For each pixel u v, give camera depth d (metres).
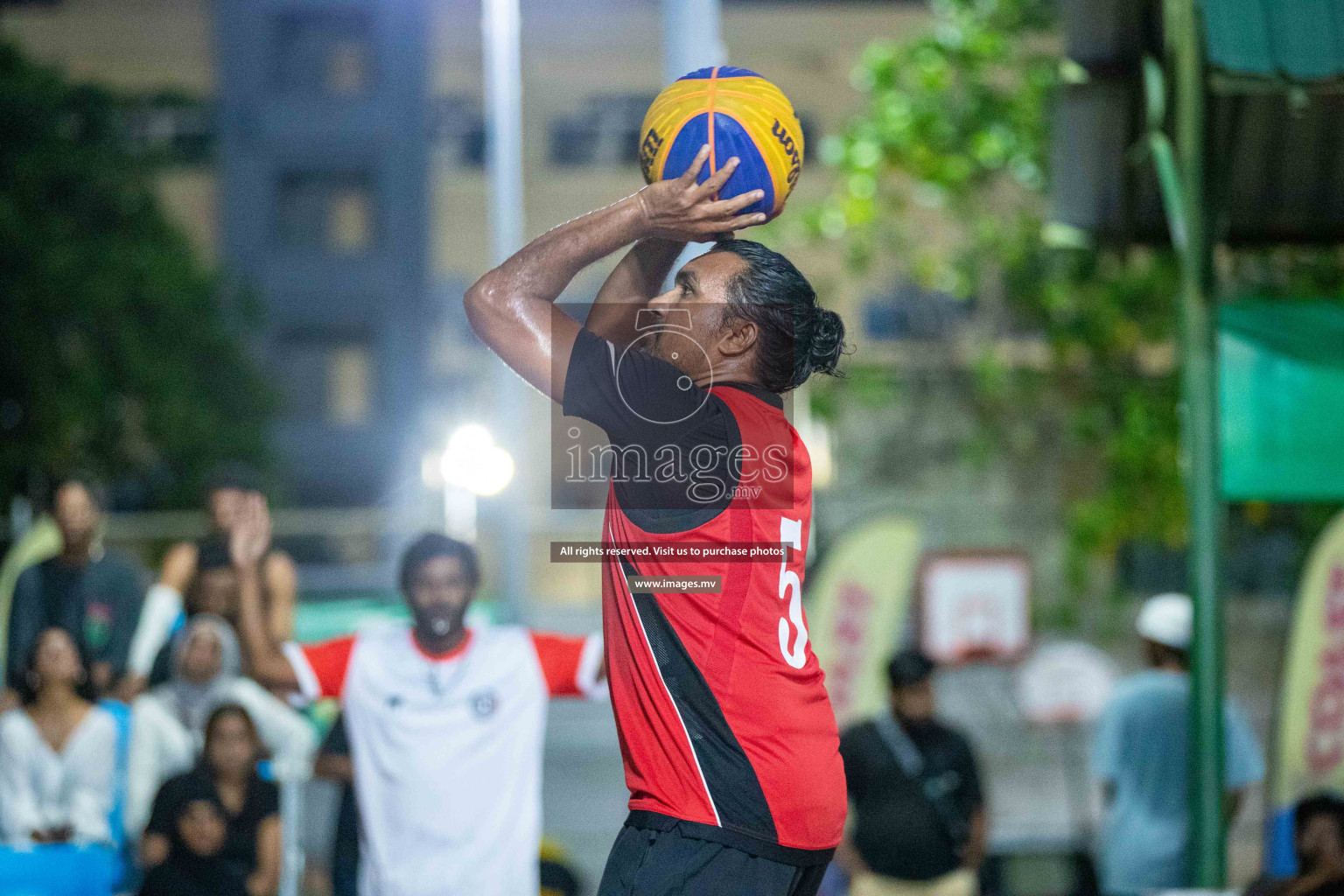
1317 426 18.34
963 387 42.53
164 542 47.44
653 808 7.71
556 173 90.38
